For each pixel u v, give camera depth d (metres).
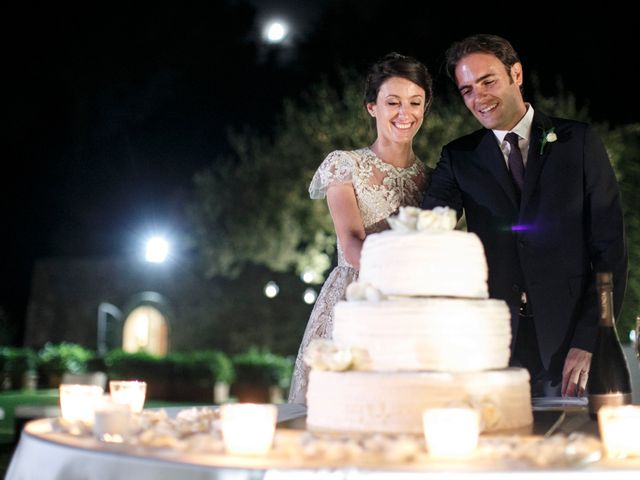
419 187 4.06
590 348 3.38
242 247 17.53
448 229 2.73
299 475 1.83
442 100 14.90
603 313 2.91
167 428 2.38
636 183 13.98
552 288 3.53
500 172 3.69
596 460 1.99
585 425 2.65
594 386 2.87
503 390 2.53
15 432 9.65
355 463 1.93
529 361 3.56
